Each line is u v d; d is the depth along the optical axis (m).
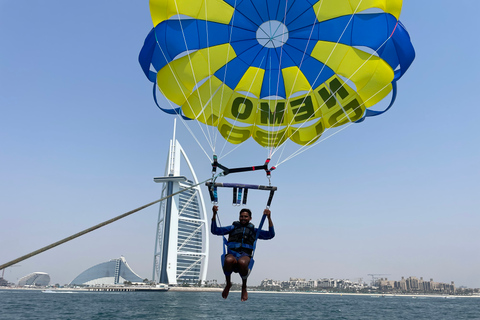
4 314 41.03
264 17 12.66
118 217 6.93
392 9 11.84
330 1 12.18
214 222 8.88
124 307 55.56
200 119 13.98
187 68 13.07
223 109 14.12
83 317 38.66
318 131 14.20
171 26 12.38
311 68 13.58
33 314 41.69
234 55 13.47
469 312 67.06
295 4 12.29
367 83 12.89
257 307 65.25
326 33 12.75
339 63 13.12
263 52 13.73
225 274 8.20
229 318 41.28
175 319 38.03
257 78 14.02
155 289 165.50
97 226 6.59
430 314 59.28
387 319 47.09
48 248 5.98
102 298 90.31
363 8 12.04
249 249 8.51
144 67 12.66
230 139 14.35
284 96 14.26
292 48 13.38
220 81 13.84
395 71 12.88
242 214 8.83
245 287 8.05
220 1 12.37
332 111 13.86
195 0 12.20
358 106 13.48
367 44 12.41
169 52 12.52
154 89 13.16
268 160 9.98
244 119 14.37
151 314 43.59
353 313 56.97
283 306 72.56
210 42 12.99
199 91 13.80
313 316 48.12
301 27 12.77
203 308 57.03
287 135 14.54
